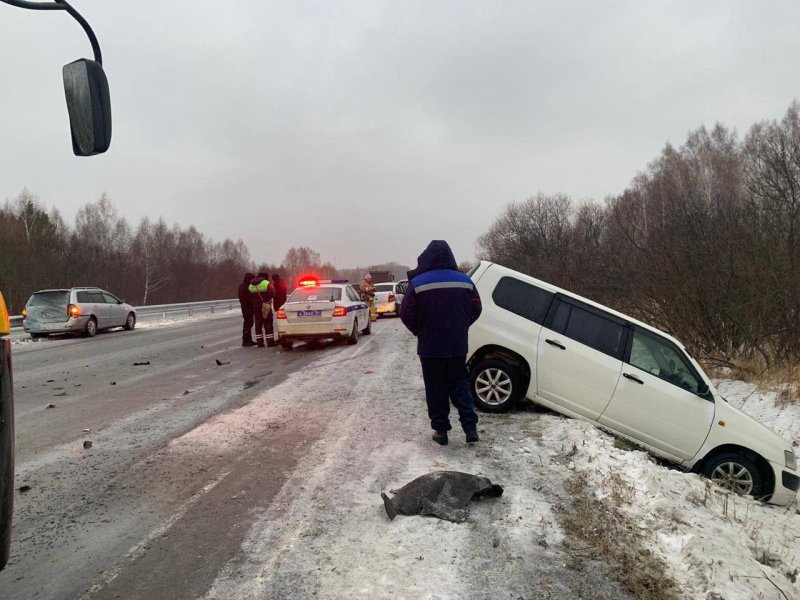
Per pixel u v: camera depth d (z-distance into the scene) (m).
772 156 21.25
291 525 3.62
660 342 6.11
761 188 16.44
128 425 6.29
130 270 56.72
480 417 6.34
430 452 5.07
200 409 6.98
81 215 64.50
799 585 3.36
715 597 2.84
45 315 17.12
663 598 2.85
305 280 14.12
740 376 9.23
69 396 8.16
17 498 4.17
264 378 9.19
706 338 9.85
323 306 12.68
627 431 6.01
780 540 4.07
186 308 29.14
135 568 3.12
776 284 8.77
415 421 6.17
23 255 34.34
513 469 4.62
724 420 5.64
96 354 13.27
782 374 8.70
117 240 65.12
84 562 3.20
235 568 3.10
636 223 12.98
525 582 2.95
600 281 13.79
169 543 3.41
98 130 3.21
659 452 5.88
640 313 11.23
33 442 5.69
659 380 5.91
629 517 3.74
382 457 4.95
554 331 6.43
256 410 6.82
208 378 9.38
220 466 4.80
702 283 9.68
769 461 5.46
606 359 6.12
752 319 9.12
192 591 2.88
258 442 5.49
